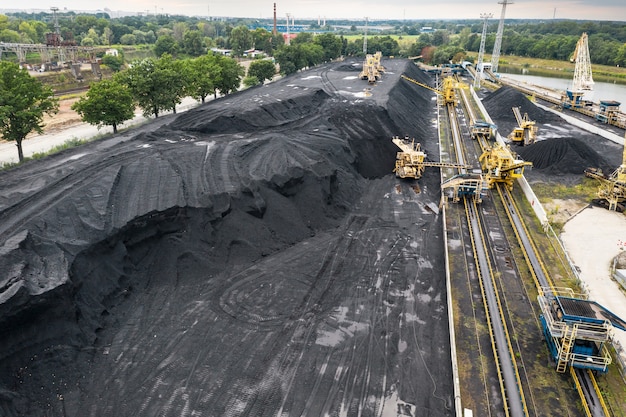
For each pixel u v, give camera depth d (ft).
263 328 73.61
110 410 58.44
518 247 100.83
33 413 57.82
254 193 98.94
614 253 99.04
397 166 138.10
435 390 62.59
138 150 112.06
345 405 59.72
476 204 121.80
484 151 148.46
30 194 86.07
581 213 118.52
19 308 61.16
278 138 124.88
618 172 119.96
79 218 79.97
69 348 65.41
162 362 66.23
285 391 61.62
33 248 71.10
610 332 72.95
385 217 113.91
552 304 69.51
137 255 84.69
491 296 82.89
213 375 64.08
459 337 72.49
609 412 58.80
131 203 87.97
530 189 122.52
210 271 86.63
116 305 76.48
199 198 92.84
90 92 144.25
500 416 58.54
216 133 137.80
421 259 95.20
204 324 74.02
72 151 119.75
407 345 70.74
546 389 62.44
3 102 119.14
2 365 59.16
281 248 96.43
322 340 71.31
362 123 153.58
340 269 90.48
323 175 113.50
